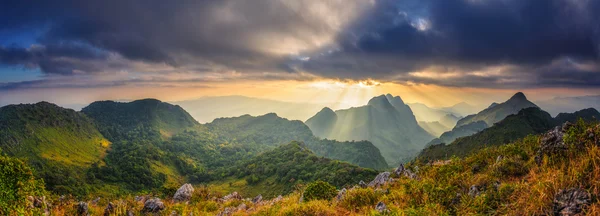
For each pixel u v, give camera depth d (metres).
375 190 14.66
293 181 115.81
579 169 8.41
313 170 121.75
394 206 10.91
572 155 9.66
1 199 10.38
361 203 12.59
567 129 10.95
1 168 10.77
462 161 14.92
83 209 14.70
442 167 14.61
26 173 11.65
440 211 9.84
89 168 142.00
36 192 12.24
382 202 11.34
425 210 9.90
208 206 18.59
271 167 145.88
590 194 7.33
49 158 141.88
